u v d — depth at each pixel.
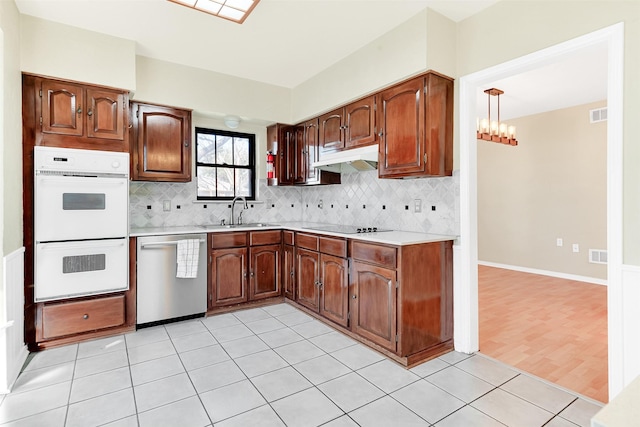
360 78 3.00
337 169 3.78
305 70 3.53
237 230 3.46
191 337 2.81
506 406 1.87
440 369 2.29
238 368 2.29
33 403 1.89
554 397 1.96
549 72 3.51
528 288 4.42
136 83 3.13
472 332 2.56
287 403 1.89
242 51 3.08
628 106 1.74
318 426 1.70
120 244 2.82
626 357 1.76
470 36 2.49
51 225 2.56
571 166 4.88
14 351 2.17
